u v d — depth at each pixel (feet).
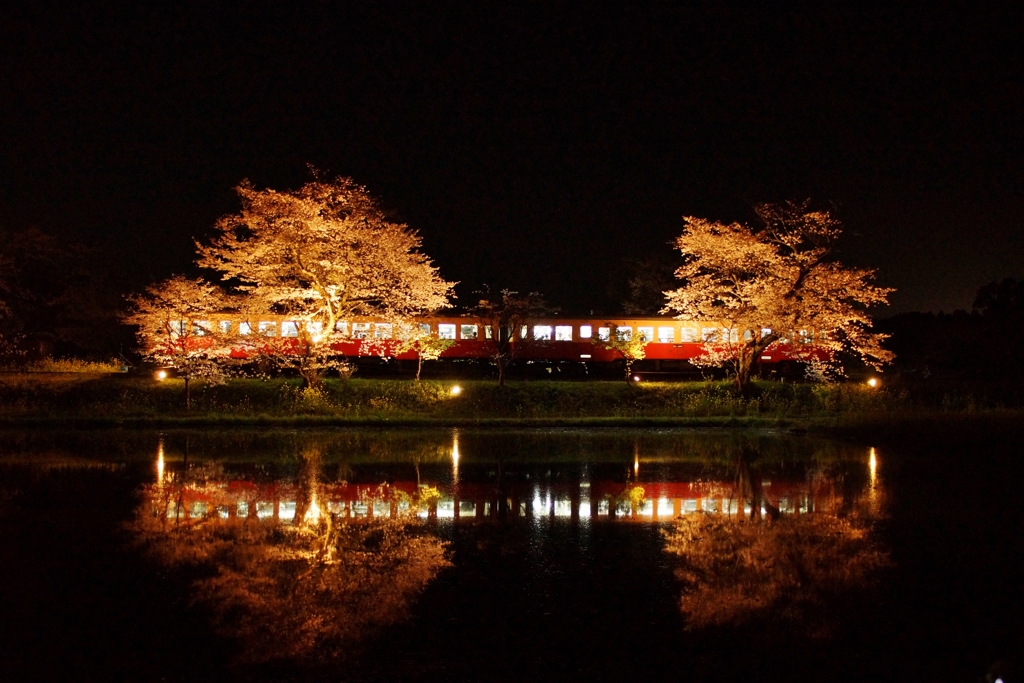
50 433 78.18
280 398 96.63
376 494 47.62
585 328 123.13
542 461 62.39
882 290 99.96
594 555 33.99
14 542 35.12
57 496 45.62
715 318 104.06
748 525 39.58
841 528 38.83
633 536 37.40
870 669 22.77
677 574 31.30
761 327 101.65
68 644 24.13
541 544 35.88
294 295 95.81
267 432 81.41
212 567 31.76
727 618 26.58
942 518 40.96
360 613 26.89
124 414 89.45
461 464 60.44
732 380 109.29
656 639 24.81
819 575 31.14
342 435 79.56
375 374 118.32
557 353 122.11
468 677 22.09
